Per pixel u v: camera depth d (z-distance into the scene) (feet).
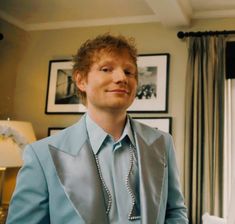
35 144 2.89
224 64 8.42
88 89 2.95
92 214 2.52
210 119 8.21
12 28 10.03
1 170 8.55
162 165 3.03
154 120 8.86
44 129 9.83
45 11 9.41
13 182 9.36
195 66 8.54
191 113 8.41
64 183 2.61
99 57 2.90
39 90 10.05
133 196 2.77
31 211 2.69
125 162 2.91
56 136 2.96
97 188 2.64
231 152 8.38
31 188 2.71
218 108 8.25
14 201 2.75
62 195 2.62
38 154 2.78
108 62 2.88
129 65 2.97
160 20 8.85
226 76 8.38
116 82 2.80
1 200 8.14
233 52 8.38
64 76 9.81
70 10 9.29
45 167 2.72
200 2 8.39
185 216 3.21
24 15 9.75
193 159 8.13
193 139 8.24
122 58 2.94
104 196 2.68
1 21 9.69
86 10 9.25
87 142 2.89
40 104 9.98
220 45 8.48
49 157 2.75
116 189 2.75
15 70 10.21
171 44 9.16
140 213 2.71
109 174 2.80
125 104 2.87
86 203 2.55
